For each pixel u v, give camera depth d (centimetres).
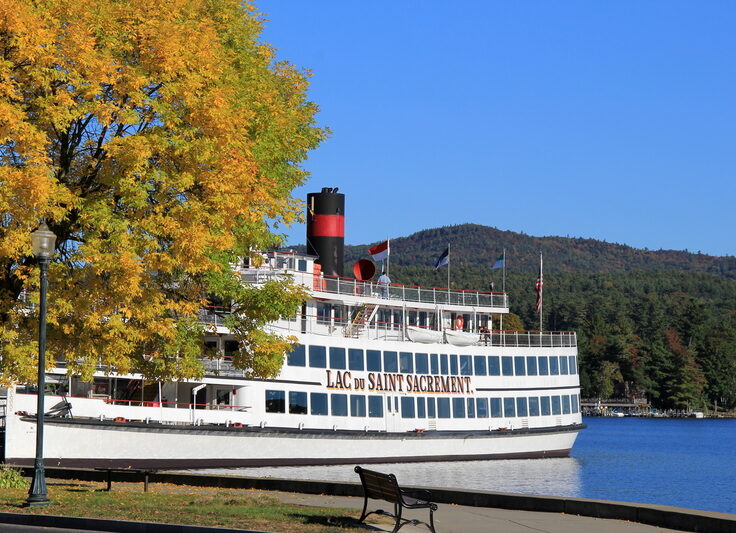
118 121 2923
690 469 7800
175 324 3250
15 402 4412
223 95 3097
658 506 2295
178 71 3036
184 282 3516
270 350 3497
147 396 5088
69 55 2873
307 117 4478
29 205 2736
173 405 5131
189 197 3064
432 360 6256
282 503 2592
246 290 3494
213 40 3269
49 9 2944
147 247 2936
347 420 5697
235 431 5109
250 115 3250
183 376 3381
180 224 2952
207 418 5059
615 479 6519
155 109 2991
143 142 2891
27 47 2773
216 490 3023
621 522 2283
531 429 6825
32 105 2931
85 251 2862
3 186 2700
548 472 6391
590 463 7638
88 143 3036
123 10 3061
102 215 2906
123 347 3028
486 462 6550
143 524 2178
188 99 3006
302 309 5669
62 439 4506
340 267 6319
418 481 5269
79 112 2873
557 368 7125
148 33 3008
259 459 5278
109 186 3016
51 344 3091
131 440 4728
